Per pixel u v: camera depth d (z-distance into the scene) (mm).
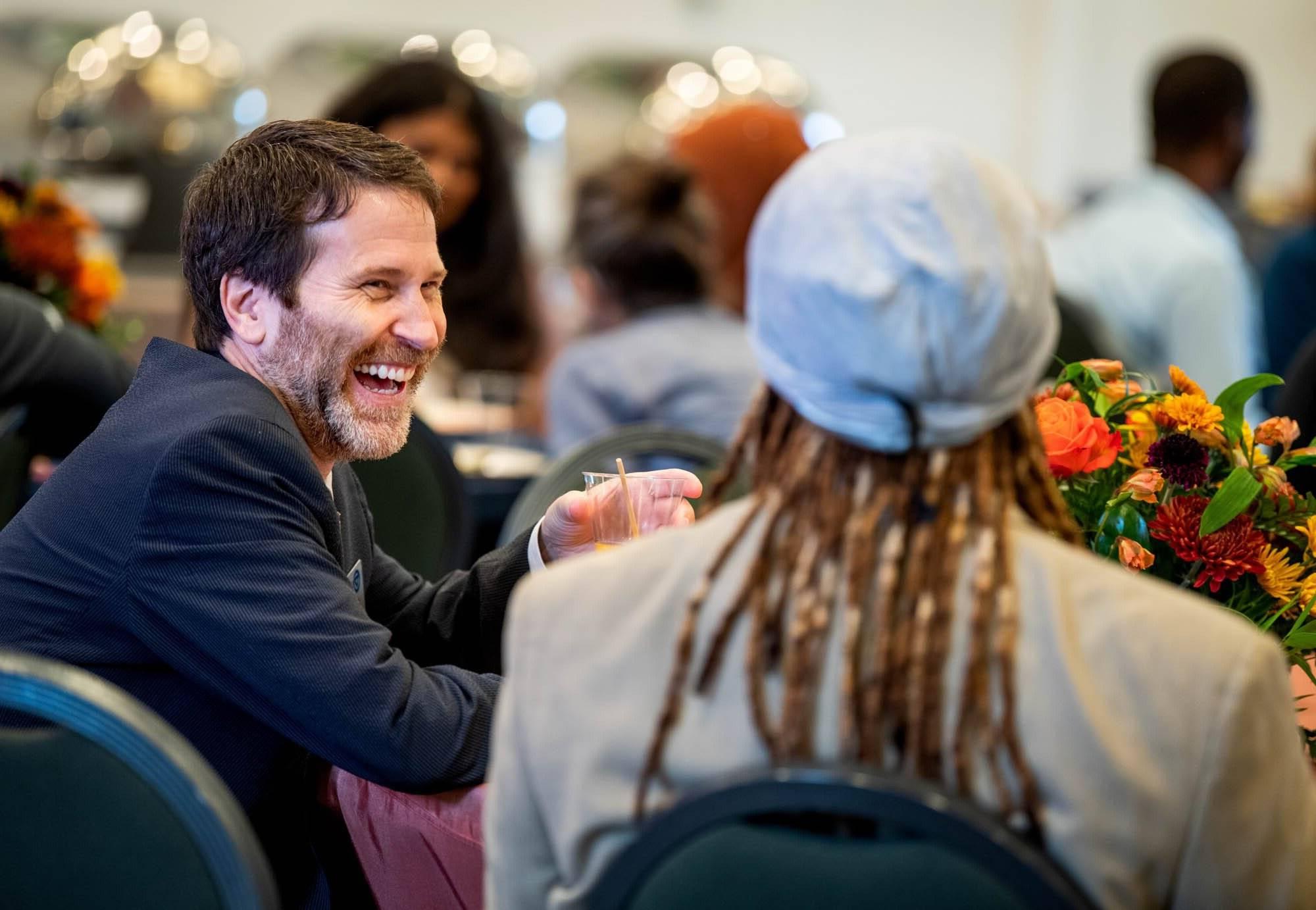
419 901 2602
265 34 15828
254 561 2467
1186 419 2365
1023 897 1562
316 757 2848
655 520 2771
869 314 1623
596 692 1741
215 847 1880
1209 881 1640
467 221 6781
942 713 1647
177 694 2555
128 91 14516
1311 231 7715
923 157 1687
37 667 1908
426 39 16062
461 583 3137
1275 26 19719
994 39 19391
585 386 5379
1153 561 2316
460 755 2506
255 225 2617
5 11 14336
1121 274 6742
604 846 1752
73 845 1917
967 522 1685
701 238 5574
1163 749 1615
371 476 4305
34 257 4582
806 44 18672
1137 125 19766
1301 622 2271
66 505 2549
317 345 2656
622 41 17703
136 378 2703
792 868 1631
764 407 1794
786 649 1686
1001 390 1669
